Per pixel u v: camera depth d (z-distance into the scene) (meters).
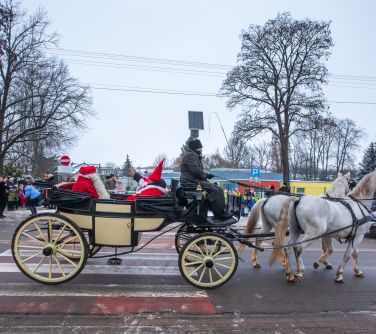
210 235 6.39
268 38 32.09
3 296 5.69
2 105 27.73
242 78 32.22
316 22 31.72
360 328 5.04
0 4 26.42
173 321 5.04
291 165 68.19
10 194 20.05
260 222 8.15
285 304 5.87
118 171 22.91
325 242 8.27
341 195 8.47
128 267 7.68
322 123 30.59
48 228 6.52
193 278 6.41
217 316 5.27
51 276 6.62
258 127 32.12
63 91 28.48
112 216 6.41
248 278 7.32
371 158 39.69
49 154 38.16
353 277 7.71
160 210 6.49
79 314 5.13
